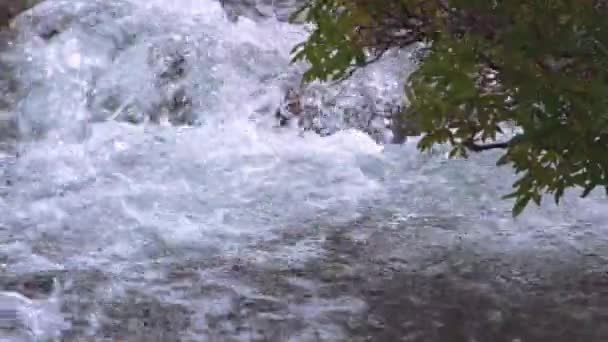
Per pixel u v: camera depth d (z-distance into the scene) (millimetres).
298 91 17266
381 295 10164
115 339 9234
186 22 18922
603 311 9719
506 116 8188
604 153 8086
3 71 18156
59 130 16734
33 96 17438
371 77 17062
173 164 14789
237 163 14875
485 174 14148
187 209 12945
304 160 15055
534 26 7773
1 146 16062
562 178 8344
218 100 17453
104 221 12500
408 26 8859
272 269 10898
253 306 9938
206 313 9797
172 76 17781
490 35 8039
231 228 12266
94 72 17906
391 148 15680
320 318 9664
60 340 9195
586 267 10805
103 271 10883
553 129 8000
